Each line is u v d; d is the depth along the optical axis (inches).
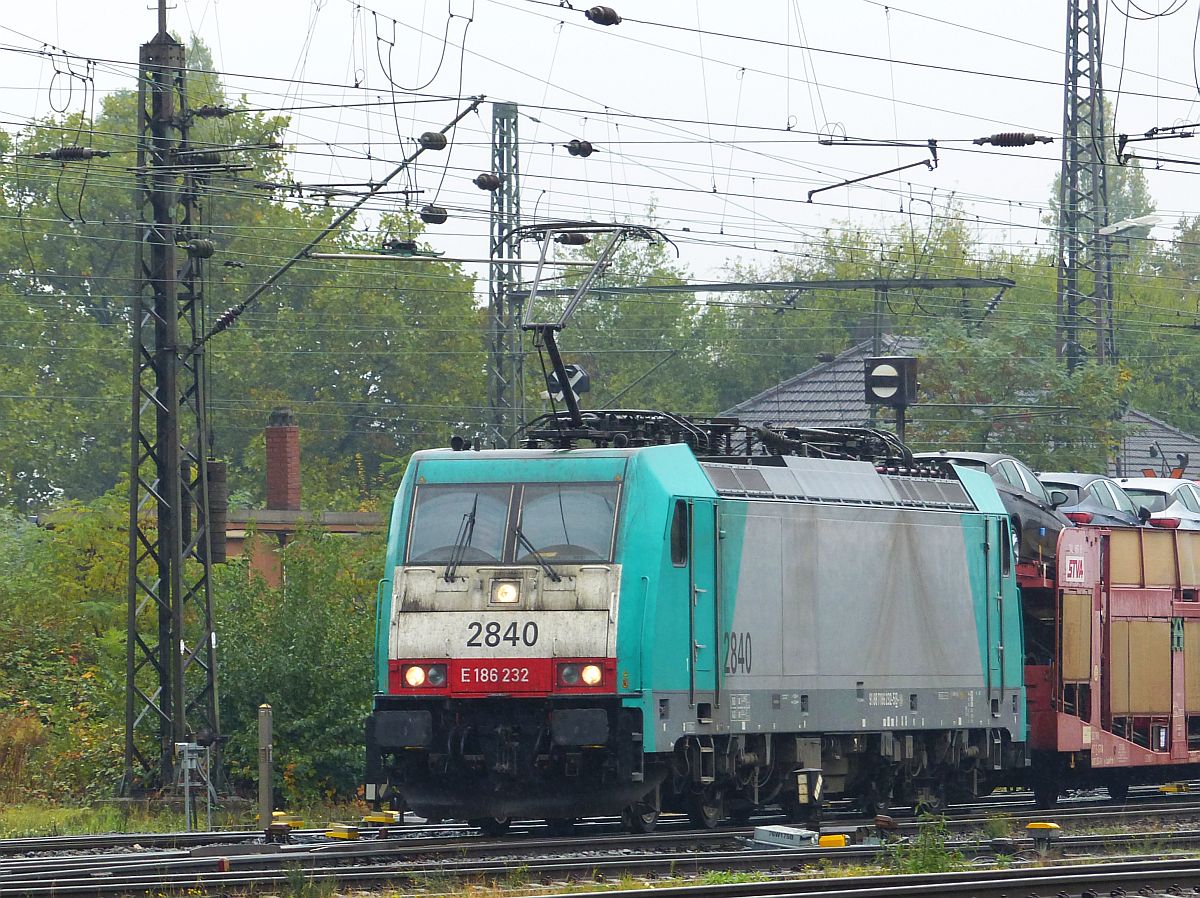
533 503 2935.5
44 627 5487.2
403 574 2955.2
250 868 2425.0
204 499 4114.2
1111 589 3978.8
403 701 2962.6
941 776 3604.8
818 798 3184.1
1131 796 4347.9
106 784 4259.4
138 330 4052.7
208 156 4124.0
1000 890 2080.5
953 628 3550.7
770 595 3112.7
